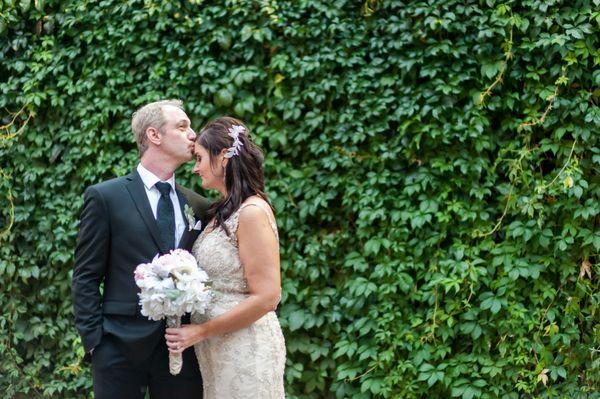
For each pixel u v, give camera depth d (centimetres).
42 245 475
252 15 444
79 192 475
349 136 430
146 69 466
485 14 412
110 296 304
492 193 423
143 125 316
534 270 403
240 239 294
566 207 404
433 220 424
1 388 477
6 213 482
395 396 417
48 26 479
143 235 305
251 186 302
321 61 436
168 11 452
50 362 484
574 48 399
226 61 452
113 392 298
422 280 428
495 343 414
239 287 297
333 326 435
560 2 404
